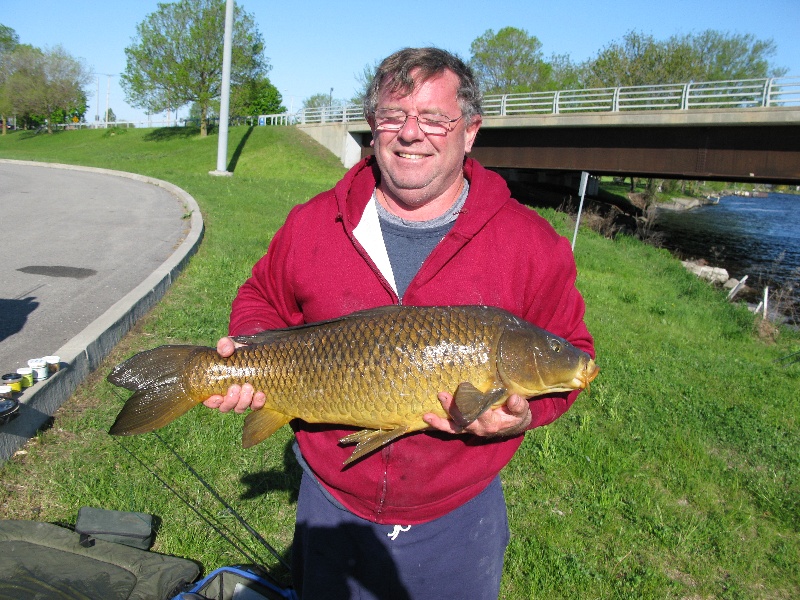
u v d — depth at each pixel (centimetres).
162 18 4762
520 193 3909
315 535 264
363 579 260
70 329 693
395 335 235
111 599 330
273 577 382
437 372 233
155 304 818
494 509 267
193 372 253
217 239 1316
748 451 652
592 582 423
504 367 233
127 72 4912
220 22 4725
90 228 1384
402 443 244
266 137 4316
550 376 235
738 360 1073
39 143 5716
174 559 369
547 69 6494
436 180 238
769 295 1995
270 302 284
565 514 497
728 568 457
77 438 489
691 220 4188
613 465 570
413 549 253
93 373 599
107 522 384
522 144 3164
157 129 5450
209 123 5272
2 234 1270
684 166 2578
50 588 329
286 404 248
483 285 246
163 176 2881
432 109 230
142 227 1414
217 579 361
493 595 273
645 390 797
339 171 3828
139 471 459
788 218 4644
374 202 257
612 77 5166
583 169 2952
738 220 4344
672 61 5000
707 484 569
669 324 1319
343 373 238
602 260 1972
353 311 251
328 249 256
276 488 472
